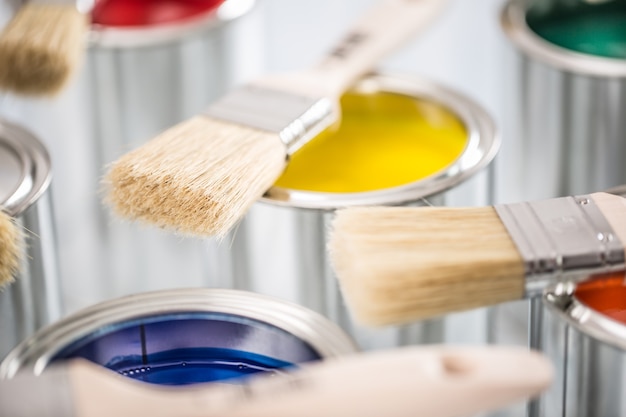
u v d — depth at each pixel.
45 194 1.20
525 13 1.71
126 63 1.51
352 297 0.99
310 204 1.18
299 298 1.23
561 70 1.50
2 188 1.22
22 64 1.34
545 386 0.83
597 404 1.04
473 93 1.90
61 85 1.36
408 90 1.50
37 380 0.83
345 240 1.01
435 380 0.82
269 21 1.77
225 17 1.60
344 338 1.03
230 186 1.13
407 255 0.98
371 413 0.82
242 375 1.09
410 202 1.19
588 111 1.51
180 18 1.74
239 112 1.28
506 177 1.63
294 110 1.29
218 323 1.08
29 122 1.54
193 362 1.10
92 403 0.82
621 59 1.64
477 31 1.96
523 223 1.02
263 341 1.07
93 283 1.57
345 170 1.42
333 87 1.37
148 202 1.12
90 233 1.54
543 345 1.08
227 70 1.61
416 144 1.47
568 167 1.55
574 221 1.02
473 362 0.84
